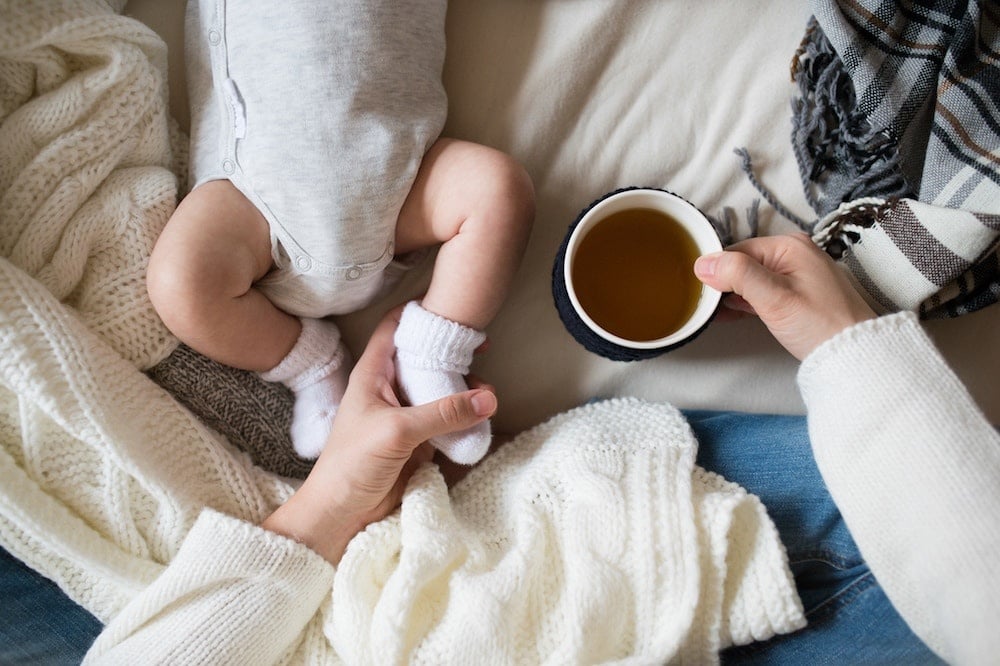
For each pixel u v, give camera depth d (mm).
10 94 826
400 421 767
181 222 802
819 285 747
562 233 924
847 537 819
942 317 862
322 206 807
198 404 880
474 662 724
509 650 729
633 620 750
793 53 878
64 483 802
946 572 640
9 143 806
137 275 831
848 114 857
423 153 835
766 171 897
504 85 902
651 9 877
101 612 813
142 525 819
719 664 766
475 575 765
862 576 803
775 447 855
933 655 729
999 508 635
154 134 872
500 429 952
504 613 735
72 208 819
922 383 678
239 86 817
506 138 908
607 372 936
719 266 719
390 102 813
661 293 793
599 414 864
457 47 907
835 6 809
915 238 792
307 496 795
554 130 906
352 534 813
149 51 867
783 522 830
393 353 863
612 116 901
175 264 776
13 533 792
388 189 815
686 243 780
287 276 858
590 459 816
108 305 826
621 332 789
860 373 692
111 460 792
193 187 855
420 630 744
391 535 792
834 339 706
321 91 793
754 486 846
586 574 745
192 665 722
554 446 849
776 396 930
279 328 859
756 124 886
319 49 790
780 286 729
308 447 874
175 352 865
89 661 744
